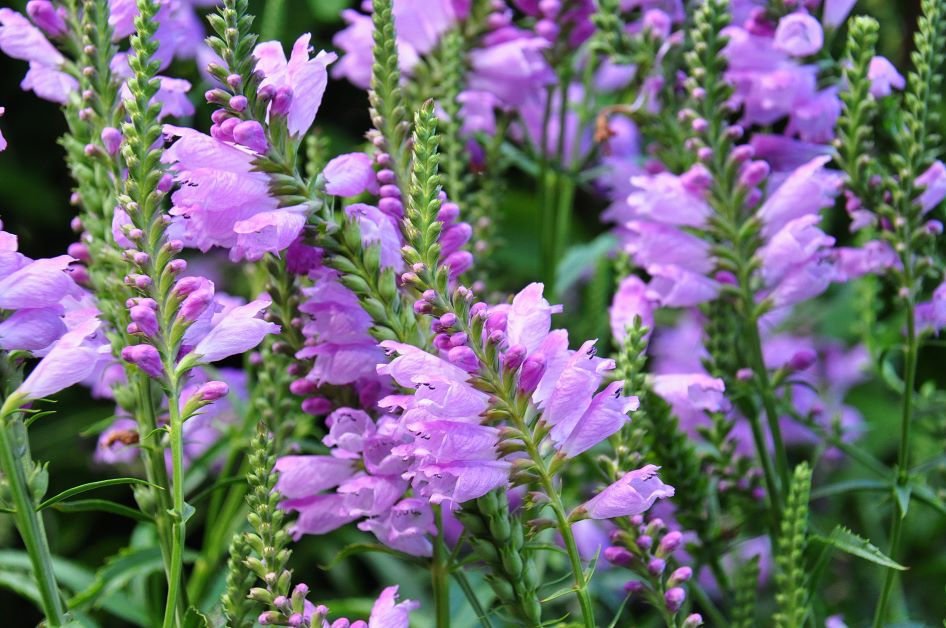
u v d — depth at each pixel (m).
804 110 1.06
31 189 1.83
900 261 1.03
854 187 1.03
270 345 1.02
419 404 0.88
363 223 0.93
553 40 1.18
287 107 0.91
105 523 1.77
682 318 1.49
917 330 1.04
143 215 0.90
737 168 1.02
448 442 0.88
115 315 0.97
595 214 1.90
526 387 0.89
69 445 1.72
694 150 1.03
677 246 1.03
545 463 0.90
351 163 0.94
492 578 0.92
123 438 0.98
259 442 0.91
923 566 1.20
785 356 1.54
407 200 0.94
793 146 1.07
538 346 0.90
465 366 0.89
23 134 1.87
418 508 0.93
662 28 1.11
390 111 0.94
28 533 0.89
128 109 0.90
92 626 0.94
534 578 0.92
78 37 1.00
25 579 1.08
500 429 0.89
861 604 1.22
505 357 0.89
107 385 1.03
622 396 0.93
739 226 1.02
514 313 0.90
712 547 1.03
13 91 1.87
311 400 0.96
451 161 1.07
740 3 1.10
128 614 1.11
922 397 1.11
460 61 1.14
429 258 0.90
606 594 1.17
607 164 1.19
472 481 0.89
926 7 1.01
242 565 0.92
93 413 1.74
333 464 0.95
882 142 1.07
